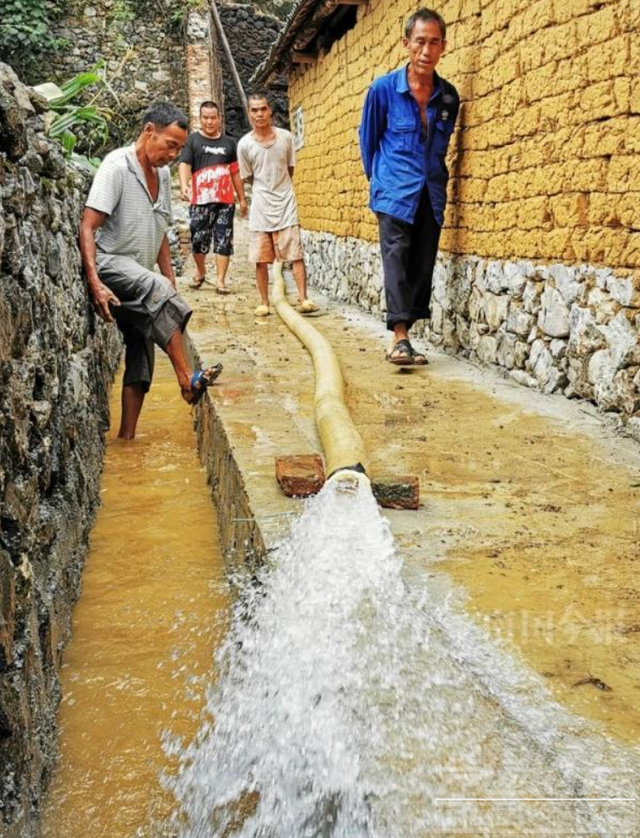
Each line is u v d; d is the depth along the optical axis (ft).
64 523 11.06
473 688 6.93
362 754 6.50
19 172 9.52
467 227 20.76
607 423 14.78
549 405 16.19
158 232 17.80
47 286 11.23
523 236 17.71
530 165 17.15
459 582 8.88
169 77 61.62
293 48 38.24
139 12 60.90
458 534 10.19
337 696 7.25
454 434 14.47
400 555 9.58
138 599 11.71
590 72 14.64
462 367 20.13
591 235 15.03
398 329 20.34
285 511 10.87
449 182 21.49
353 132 31.83
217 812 7.54
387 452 13.51
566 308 16.06
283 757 7.31
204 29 59.67
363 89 30.12
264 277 29.35
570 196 15.65
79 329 15.34
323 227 38.19
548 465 12.78
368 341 24.21
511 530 10.30
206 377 17.74
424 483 12.05
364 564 9.11
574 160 15.39
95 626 10.96
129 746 8.63
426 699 6.87
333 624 8.14
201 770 8.09
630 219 13.75
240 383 18.49
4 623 6.84
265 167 28.66
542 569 9.18
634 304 13.83
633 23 13.35
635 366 13.89
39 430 9.50
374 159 20.81
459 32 20.53
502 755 6.15
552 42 15.92
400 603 8.38
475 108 19.84
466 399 16.90
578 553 9.60
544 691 6.86
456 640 7.66
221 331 25.81
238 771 7.76
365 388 18.02
